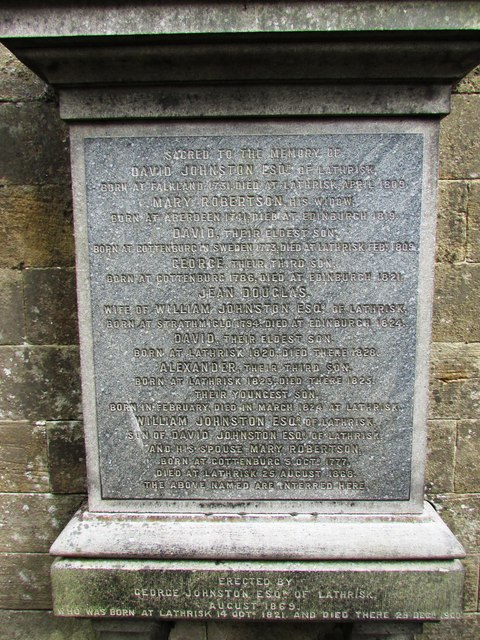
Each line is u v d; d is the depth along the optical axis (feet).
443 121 7.59
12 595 8.64
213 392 7.06
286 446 7.14
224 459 7.19
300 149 6.54
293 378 7.00
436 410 8.23
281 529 7.06
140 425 7.15
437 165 6.54
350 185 6.60
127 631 7.35
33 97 7.67
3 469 8.50
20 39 5.65
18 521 8.62
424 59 5.91
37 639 8.71
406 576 6.83
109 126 6.55
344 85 6.28
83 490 8.50
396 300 6.81
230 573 6.89
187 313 6.89
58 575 6.98
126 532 7.09
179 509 7.30
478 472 8.37
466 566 8.57
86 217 6.74
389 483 7.17
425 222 6.64
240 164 6.58
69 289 8.07
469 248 7.88
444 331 8.07
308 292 6.81
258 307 6.86
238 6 5.44
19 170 7.82
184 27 5.50
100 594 6.99
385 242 6.70
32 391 8.32
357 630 7.32
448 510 8.45
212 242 6.74
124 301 6.89
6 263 8.04
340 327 6.88
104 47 5.80
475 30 5.47
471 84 7.52
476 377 8.17
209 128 6.52
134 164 6.62
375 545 6.91
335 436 7.11
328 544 6.93
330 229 6.68
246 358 6.97
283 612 6.96
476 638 8.60
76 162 6.64
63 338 8.19
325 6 5.44
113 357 7.02
